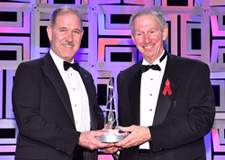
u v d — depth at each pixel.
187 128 1.90
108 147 2.11
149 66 2.14
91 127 2.19
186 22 3.09
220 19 3.10
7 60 2.99
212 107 1.97
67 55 2.14
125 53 3.08
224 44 3.08
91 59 3.06
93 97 2.29
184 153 1.93
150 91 2.12
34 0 3.03
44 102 1.96
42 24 3.04
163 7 3.10
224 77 3.06
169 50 3.08
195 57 3.08
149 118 2.07
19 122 1.91
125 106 2.20
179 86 2.02
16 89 1.97
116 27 3.08
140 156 2.06
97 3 3.08
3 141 2.96
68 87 2.13
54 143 1.88
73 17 2.13
